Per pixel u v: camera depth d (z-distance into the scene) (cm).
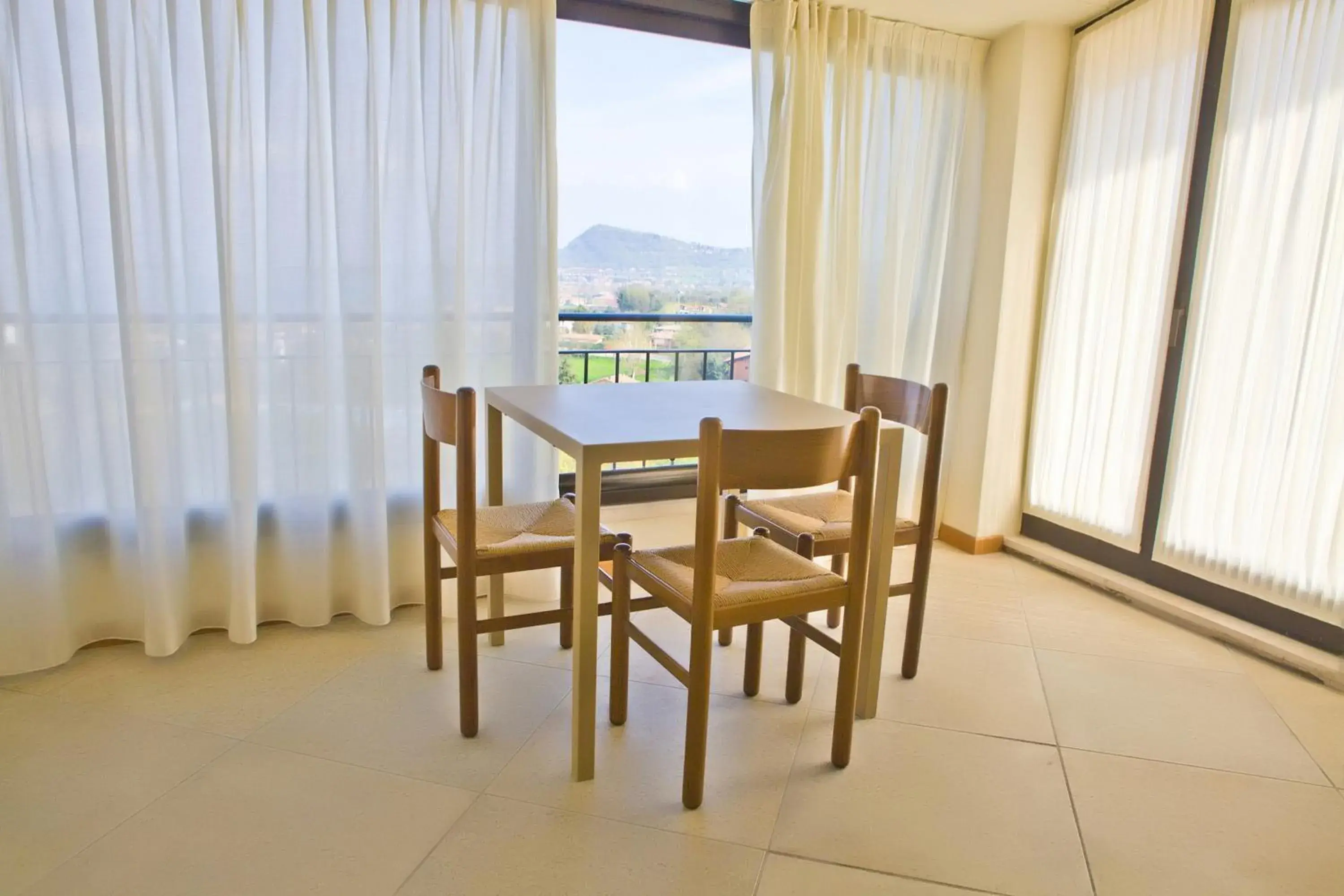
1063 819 164
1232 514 250
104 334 210
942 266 320
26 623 209
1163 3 262
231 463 220
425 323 242
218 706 199
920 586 216
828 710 205
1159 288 270
